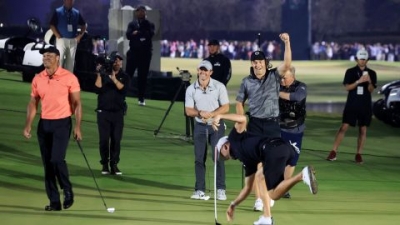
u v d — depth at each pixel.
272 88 23.03
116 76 30.34
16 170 30.62
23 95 49.72
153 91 57.47
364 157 39.09
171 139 40.31
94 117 44.78
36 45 55.81
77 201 25.22
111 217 22.61
